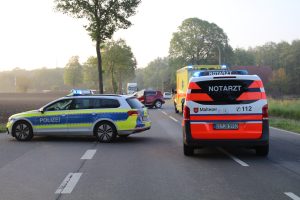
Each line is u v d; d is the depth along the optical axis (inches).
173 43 3575.3
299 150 499.2
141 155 463.5
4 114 1185.4
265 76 3868.1
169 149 512.4
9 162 418.6
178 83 1212.5
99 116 582.9
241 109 424.2
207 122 427.2
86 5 1242.0
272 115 1137.4
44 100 2583.7
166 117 1103.6
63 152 487.2
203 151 495.2
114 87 2731.3
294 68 4547.2
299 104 1200.2
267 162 415.8
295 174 355.3
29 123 602.2
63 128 593.0
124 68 2765.7
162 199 275.0
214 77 427.5
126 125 577.6
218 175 352.2
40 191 299.6
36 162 418.3
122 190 300.2
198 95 430.0
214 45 3538.4
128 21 1283.2
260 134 423.8
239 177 343.6
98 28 1255.5
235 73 473.4
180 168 384.8
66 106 597.6
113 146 541.6
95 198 279.1
